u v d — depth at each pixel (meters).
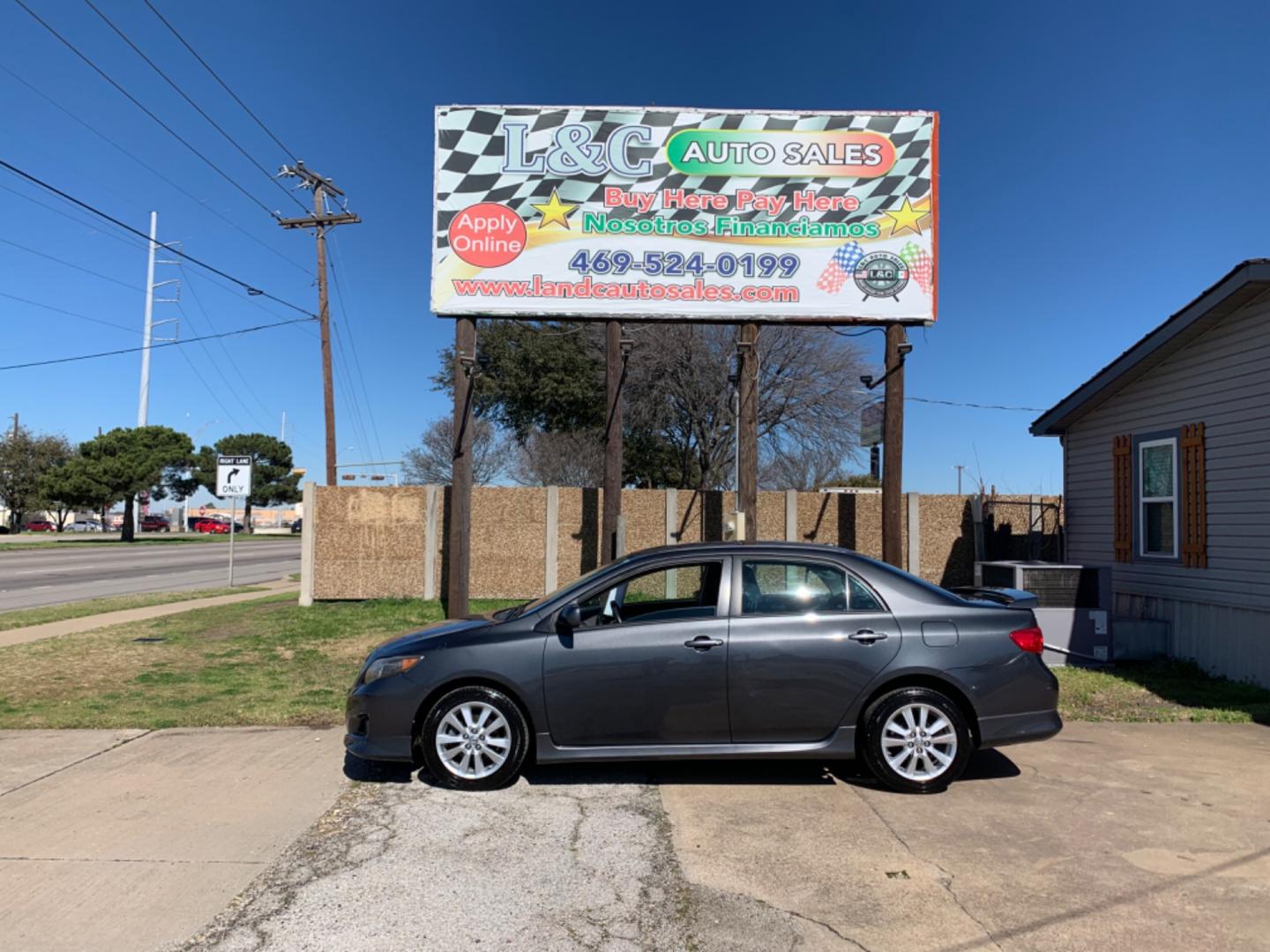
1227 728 7.08
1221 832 4.69
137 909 3.81
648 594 5.86
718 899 3.91
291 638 11.54
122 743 6.54
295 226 26.52
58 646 11.13
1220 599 9.41
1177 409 10.16
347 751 5.62
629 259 11.98
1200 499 9.73
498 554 14.64
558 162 11.99
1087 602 10.10
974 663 5.39
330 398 26.70
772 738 5.39
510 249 12.01
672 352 26.47
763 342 26.36
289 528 101.25
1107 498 11.59
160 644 11.23
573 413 35.03
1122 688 8.65
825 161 11.99
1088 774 5.75
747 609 5.54
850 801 5.20
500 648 5.43
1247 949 3.44
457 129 12.02
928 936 3.57
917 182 11.98
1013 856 4.37
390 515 14.71
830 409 26.52
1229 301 8.97
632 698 5.36
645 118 11.99
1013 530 14.62
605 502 12.38
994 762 6.03
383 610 13.77
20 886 4.04
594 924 3.68
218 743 6.54
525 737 5.40
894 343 12.02
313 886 4.05
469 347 12.12
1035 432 12.70
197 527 78.81
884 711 5.34
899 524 12.03
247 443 78.75
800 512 14.55
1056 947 3.47
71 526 81.81
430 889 4.01
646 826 4.81
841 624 5.46
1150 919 3.70
